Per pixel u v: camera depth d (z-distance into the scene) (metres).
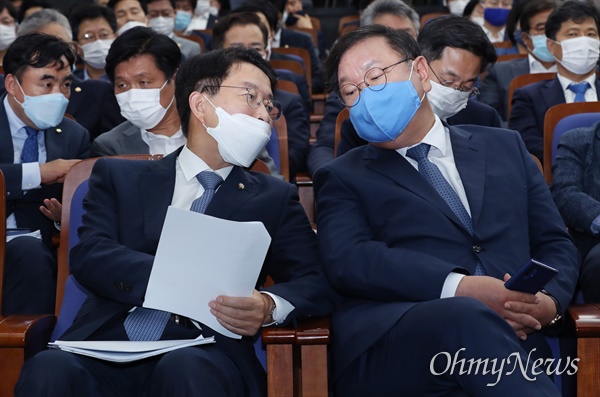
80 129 4.75
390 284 3.14
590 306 3.19
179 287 2.98
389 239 3.35
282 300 3.11
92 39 7.07
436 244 3.30
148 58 4.52
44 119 4.45
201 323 3.15
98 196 3.38
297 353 3.20
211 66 3.39
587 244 4.04
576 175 4.16
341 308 3.31
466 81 4.22
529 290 2.95
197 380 2.78
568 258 3.34
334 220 3.37
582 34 5.87
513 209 3.38
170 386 2.78
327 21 12.33
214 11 11.39
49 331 3.35
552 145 4.51
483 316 2.78
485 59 4.25
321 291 3.23
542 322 3.07
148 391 3.03
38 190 4.44
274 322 3.10
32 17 6.70
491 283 3.02
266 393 3.13
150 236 3.27
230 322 2.97
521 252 3.32
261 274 3.40
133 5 8.12
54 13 6.74
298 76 7.06
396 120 3.33
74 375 2.85
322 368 2.97
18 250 3.97
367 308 3.19
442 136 3.49
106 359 2.84
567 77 5.95
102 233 3.28
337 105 5.82
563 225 3.47
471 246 3.29
